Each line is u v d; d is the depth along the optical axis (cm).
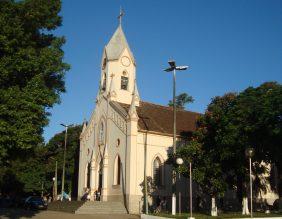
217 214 3847
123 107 5350
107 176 5106
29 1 2825
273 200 5722
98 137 5534
